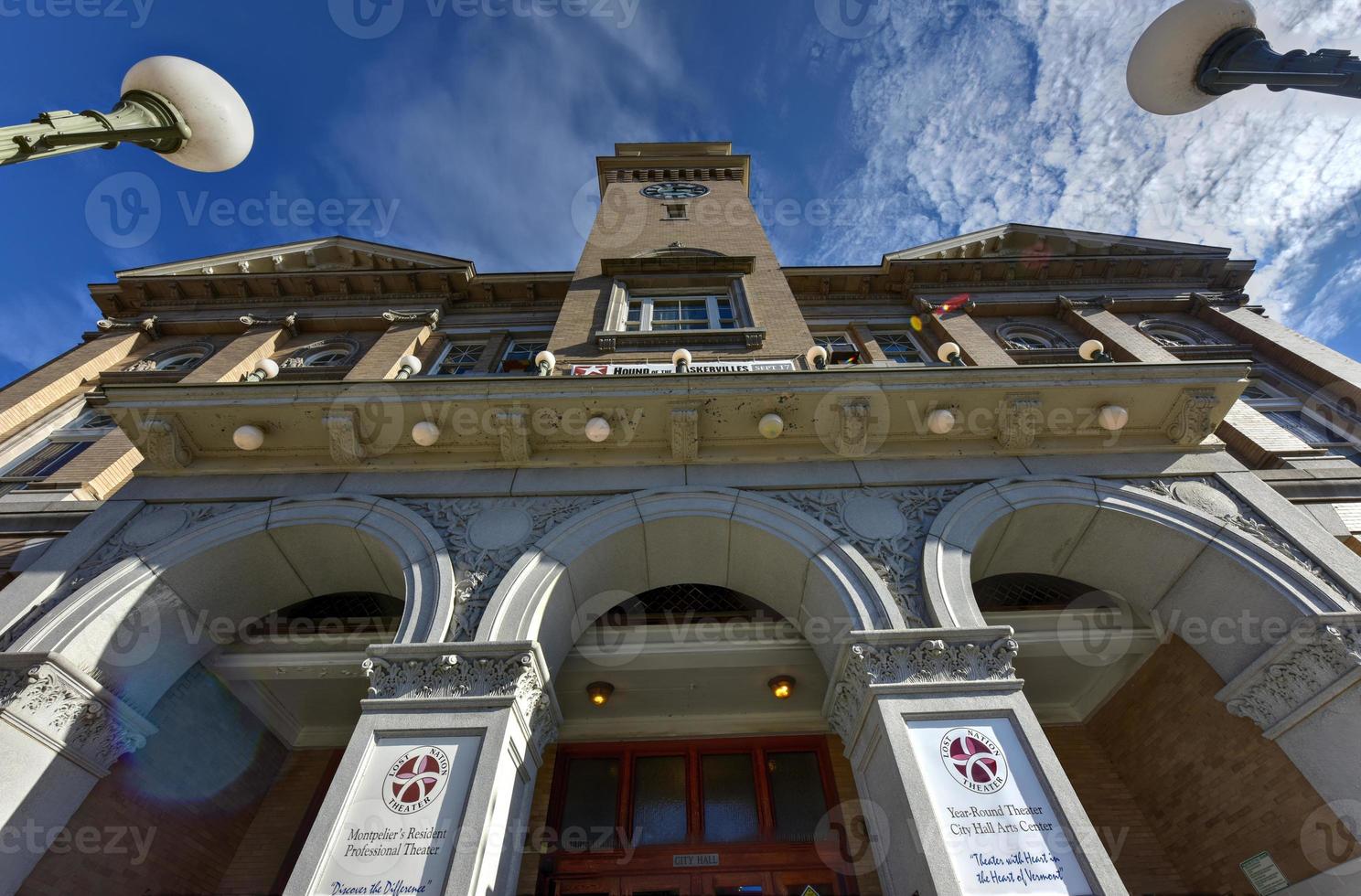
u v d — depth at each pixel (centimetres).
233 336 1266
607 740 755
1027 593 757
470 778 432
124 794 573
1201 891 632
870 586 540
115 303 1316
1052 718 802
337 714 789
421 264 1382
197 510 627
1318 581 530
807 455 671
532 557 563
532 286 1344
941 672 483
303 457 676
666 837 672
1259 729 563
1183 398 660
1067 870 391
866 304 1361
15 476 919
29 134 406
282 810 738
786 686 712
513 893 434
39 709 477
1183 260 1372
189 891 636
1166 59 482
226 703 705
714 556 627
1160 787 689
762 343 920
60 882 511
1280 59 437
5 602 537
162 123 504
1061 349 1189
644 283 1134
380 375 1094
